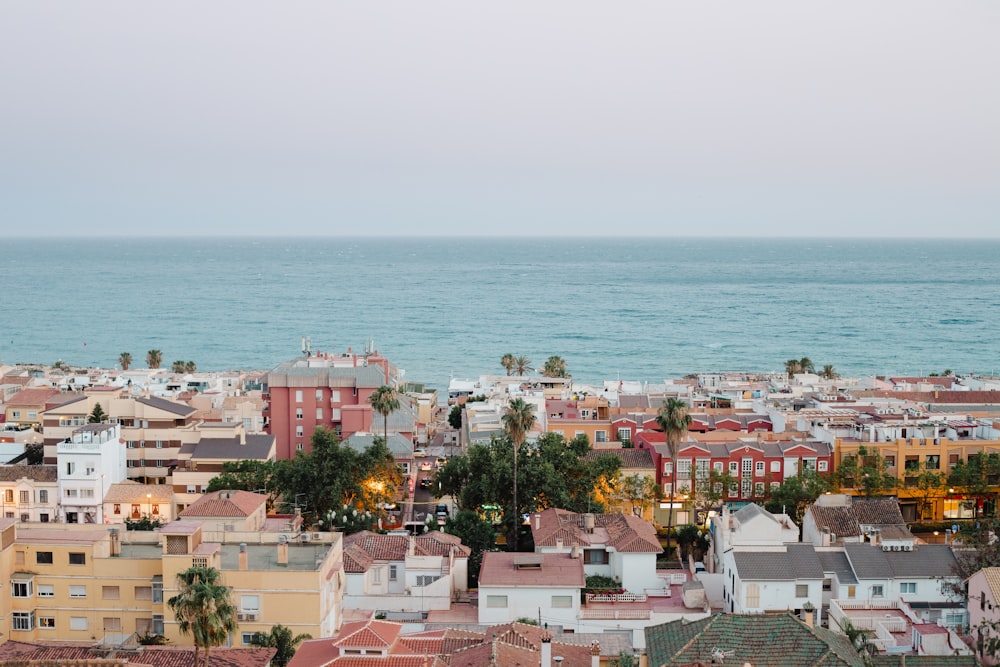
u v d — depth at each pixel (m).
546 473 123.19
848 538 110.50
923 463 141.88
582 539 106.62
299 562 88.38
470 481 128.62
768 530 101.94
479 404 189.62
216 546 87.12
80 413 158.38
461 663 69.44
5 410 192.00
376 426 172.50
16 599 86.12
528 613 94.88
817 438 148.38
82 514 133.50
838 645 61.88
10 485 133.50
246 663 73.12
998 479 138.75
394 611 99.75
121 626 86.69
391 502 136.75
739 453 140.00
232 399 188.50
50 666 68.25
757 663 58.34
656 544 104.88
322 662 69.56
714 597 104.25
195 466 148.12
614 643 85.00
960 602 94.56
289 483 126.81
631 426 162.75
